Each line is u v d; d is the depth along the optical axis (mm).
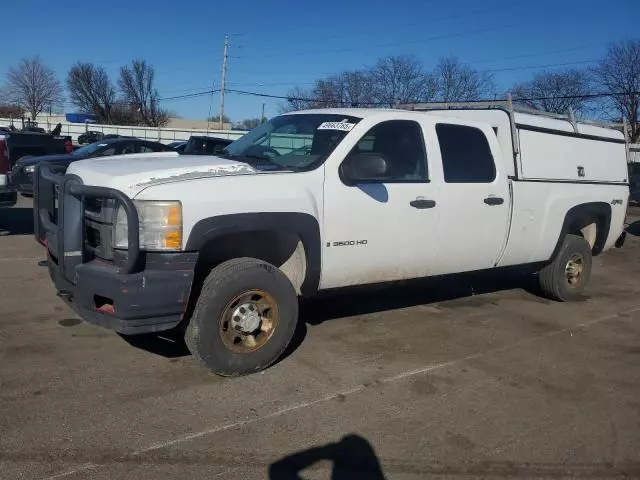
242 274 4309
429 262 5527
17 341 5008
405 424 3943
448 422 4008
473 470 3451
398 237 5203
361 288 5238
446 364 5047
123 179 4102
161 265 4012
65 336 5172
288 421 3881
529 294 7688
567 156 6984
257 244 4824
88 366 4566
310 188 4648
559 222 6785
